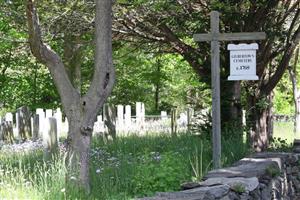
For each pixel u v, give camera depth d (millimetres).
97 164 9055
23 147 13047
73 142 7688
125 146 11766
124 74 29391
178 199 5367
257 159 8352
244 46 8781
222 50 12227
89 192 7352
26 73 26938
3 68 25719
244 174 7004
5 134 15984
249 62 8797
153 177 7426
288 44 12711
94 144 12672
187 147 10250
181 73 31812
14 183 6828
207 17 12555
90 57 20047
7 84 26812
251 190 6375
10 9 9852
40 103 27062
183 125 18828
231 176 6883
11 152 12281
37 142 13773
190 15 12609
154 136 13938
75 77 16422
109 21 7668
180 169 7863
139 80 31203
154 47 14688
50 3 11227
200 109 18094
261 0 11922
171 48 14023
